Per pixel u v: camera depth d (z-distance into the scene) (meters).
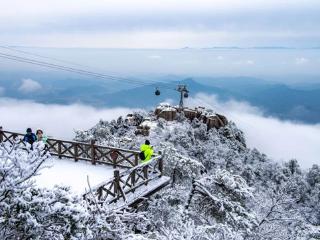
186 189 21.61
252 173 47.22
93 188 11.45
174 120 58.78
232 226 14.86
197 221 16.36
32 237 6.89
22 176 6.80
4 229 6.85
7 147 7.17
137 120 61.47
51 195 7.20
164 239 11.24
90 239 7.88
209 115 63.97
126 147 35.97
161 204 18.80
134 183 13.92
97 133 43.78
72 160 17.92
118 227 8.81
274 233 16.67
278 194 17.75
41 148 7.13
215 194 16.50
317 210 39.47
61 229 7.06
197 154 44.97
